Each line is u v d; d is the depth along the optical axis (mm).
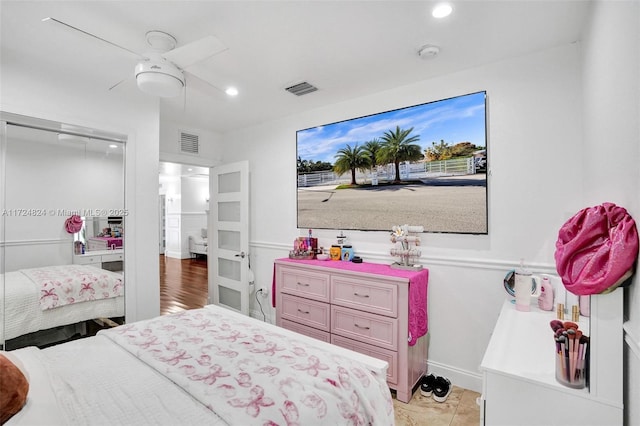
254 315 3824
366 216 2807
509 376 1139
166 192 9367
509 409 1142
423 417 2010
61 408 1005
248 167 3668
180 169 7230
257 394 1062
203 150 3992
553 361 1223
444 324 2416
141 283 2637
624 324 989
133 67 2260
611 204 1136
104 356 1397
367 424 1165
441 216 2404
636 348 916
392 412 1343
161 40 1861
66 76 2264
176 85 1884
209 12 1654
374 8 1628
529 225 2092
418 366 2342
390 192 2664
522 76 2111
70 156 2318
